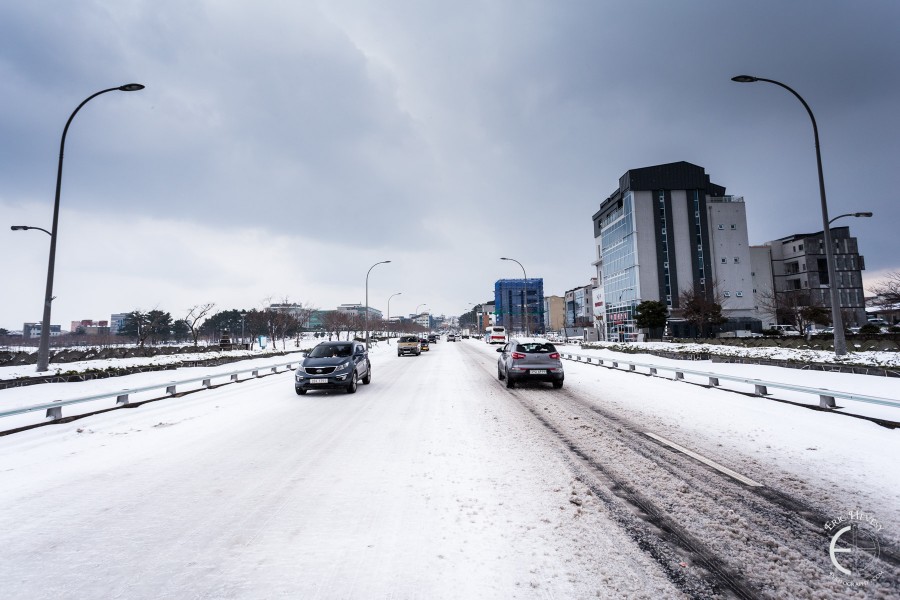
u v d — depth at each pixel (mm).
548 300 131250
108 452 6199
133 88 16125
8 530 3662
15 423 8594
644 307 42406
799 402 9336
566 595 2639
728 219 51094
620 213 54750
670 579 2801
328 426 7766
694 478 4738
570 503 4078
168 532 3590
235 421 8391
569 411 8898
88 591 2756
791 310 34781
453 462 5406
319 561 3090
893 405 6855
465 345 58062
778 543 3275
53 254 16328
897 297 24125
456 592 2689
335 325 76000
